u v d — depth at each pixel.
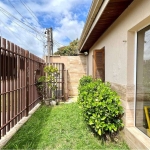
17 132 3.74
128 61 3.10
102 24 4.28
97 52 5.70
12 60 3.90
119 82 3.54
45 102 7.09
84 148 3.01
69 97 9.13
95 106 3.25
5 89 3.44
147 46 2.73
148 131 2.71
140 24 2.71
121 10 3.29
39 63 7.36
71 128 3.98
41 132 3.69
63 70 8.36
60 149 2.97
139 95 3.00
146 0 2.39
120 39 3.50
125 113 3.15
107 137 3.34
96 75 5.69
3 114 3.35
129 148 2.94
